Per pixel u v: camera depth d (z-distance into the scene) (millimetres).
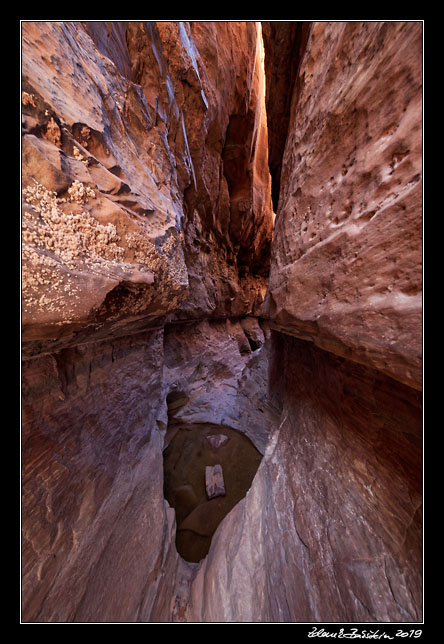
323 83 2129
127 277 2289
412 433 1456
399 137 1182
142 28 3697
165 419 5121
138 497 3096
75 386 2469
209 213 9133
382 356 1162
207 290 9344
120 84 3016
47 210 1623
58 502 1991
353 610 1405
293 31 4195
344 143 1714
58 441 2139
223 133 8688
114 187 2393
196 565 3301
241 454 5625
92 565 2086
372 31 1437
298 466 2662
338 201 1721
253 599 2160
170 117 4973
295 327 2404
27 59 1621
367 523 1602
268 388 6250
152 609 2340
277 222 3715
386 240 1188
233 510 3660
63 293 1658
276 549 2312
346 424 2098
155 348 4918
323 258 1818
